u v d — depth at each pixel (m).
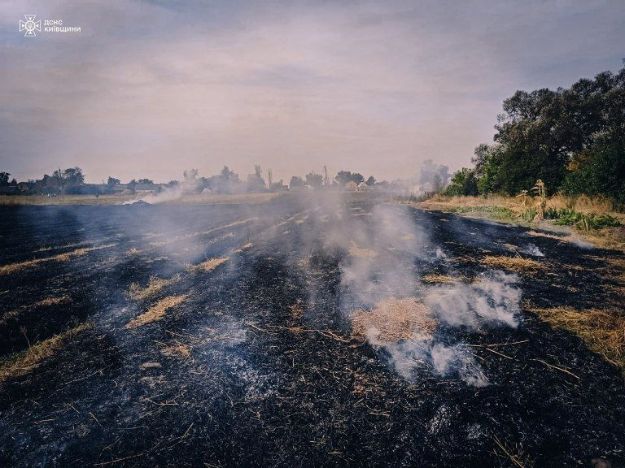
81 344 4.80
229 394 3.71
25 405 3.61
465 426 3.19
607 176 15.32
